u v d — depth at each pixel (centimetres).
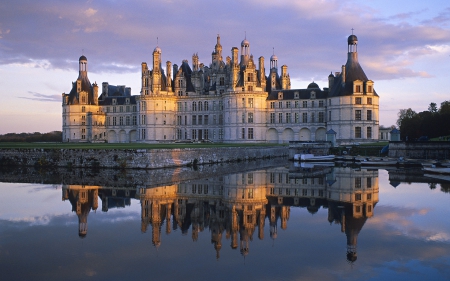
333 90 12438
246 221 3462
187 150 7825
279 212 3784
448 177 6212
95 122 16175
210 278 2222
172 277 2238
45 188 4962
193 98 14475
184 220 3494
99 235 2994
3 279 2178
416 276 2219
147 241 2875
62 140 16850
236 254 2603
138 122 14425
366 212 3712
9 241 2823
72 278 2206
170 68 14550
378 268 2338
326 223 3338
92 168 7075
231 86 13138
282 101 13262
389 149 9525
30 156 7488
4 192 4666
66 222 3350
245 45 14138
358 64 12119
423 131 12756
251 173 6769
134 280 2189
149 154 6969
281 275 2258
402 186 5253
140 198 4400
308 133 13038
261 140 13162
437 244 2736
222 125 14062
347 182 5688
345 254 2566
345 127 11850
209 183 5550
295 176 6406
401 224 3262
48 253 2595
